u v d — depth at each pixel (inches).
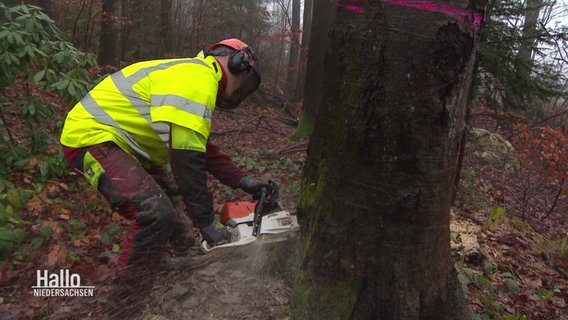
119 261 69.3
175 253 92.7
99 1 407.8
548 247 147.9
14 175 125.3
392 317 64.4
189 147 65.2
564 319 97.0
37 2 319.9
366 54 59.7
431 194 62.1
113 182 68.1
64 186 119.2
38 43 121.0
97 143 68.9
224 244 74.8
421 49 57.1
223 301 70.0
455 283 71.9
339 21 63.7
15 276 85.7
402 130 59.4
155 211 67.4
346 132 63.2
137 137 71.4
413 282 64.2
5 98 135.0
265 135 272.7
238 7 605.6
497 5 184.4
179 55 497.7
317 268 68.3
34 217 111.0
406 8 56.9
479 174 241.0
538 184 242.4
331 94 66.0
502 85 205.5
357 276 65.2
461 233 124.3
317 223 68.8
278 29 679.7
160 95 66.2
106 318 70.1
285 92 589.3
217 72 72.7
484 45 186.7
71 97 125.1
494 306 91.8
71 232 105.6
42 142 133.0
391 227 62.8
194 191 67.3
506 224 162.6
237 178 82.7
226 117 322.0
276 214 77.0
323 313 66.2
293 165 183.5
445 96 59.0
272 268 75.5
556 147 186.7
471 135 257.4
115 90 71.1
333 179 66.2
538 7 213.5
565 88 233.0
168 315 68.4
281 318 68.0
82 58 133.6
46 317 73.9
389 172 61.2
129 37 466.0
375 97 59.7
